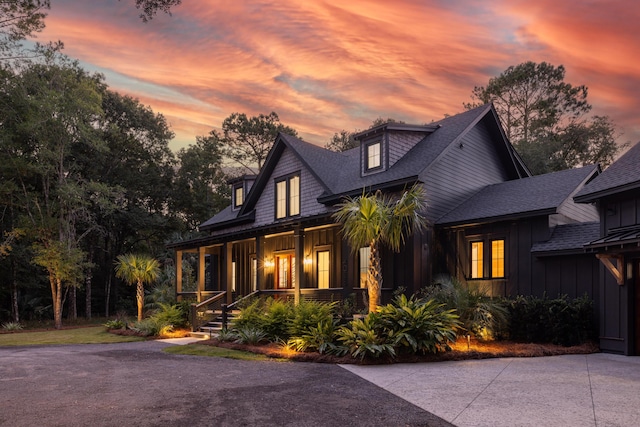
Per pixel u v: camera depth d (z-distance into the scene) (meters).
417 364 8.88
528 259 13.34
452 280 12.97
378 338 9.41
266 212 20.80
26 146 24.94
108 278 32.75
